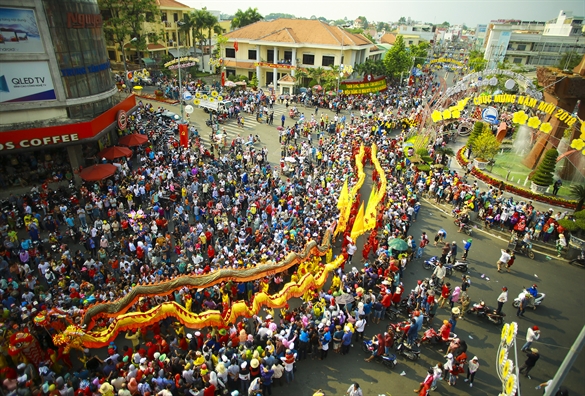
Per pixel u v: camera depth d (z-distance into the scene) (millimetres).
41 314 14258
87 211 24094
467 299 18750
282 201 25938
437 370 14516
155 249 20047
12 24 23188
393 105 61000
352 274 19688
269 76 68625
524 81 31688
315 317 16734
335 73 60375
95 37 29156
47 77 25391
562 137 34688
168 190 26594
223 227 22703
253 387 13023
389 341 15734
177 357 13719
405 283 21094
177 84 57125
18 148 24109
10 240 20312
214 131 39250
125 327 14875
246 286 18734
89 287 17328
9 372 12391
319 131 45750
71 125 25672
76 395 12336
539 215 26578
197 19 69875
